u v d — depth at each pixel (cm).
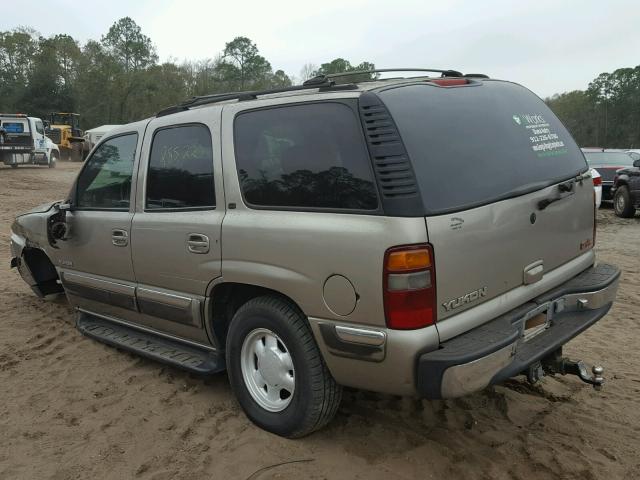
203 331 374
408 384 275
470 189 292
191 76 8275
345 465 307
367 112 288
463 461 312
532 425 352
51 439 340
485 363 269
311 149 308
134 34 9662
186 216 366
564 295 345
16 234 584
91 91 7231
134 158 415
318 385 310
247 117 343
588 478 298
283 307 320
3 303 614
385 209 273
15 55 8125
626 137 9450
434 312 272
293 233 304
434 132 295
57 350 478
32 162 2753
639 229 1183
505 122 338
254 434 338
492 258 298
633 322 560
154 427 352
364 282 276
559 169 356
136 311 426
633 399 389
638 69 9331
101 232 437
